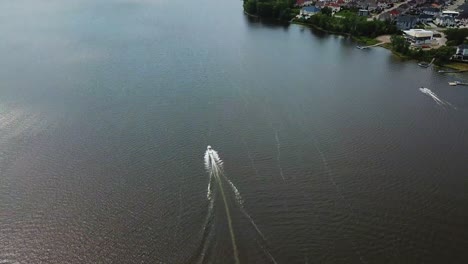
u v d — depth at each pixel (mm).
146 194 87375
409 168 96562
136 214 82188
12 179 91750
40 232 78375
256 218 80625
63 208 83938
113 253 73938
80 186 89875
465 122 118062
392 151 103125
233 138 107688
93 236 77438
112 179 91938
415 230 78938
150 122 114688
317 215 81875
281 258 72062
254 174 93438
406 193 88562
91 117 116875
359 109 125000
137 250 74312
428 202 86062
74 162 97500
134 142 105438
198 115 118875
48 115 117688
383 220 81125
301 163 97750
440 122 118000
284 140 107125
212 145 104375
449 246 75375
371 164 97812
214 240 75688
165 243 75312
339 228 78938
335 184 90875
